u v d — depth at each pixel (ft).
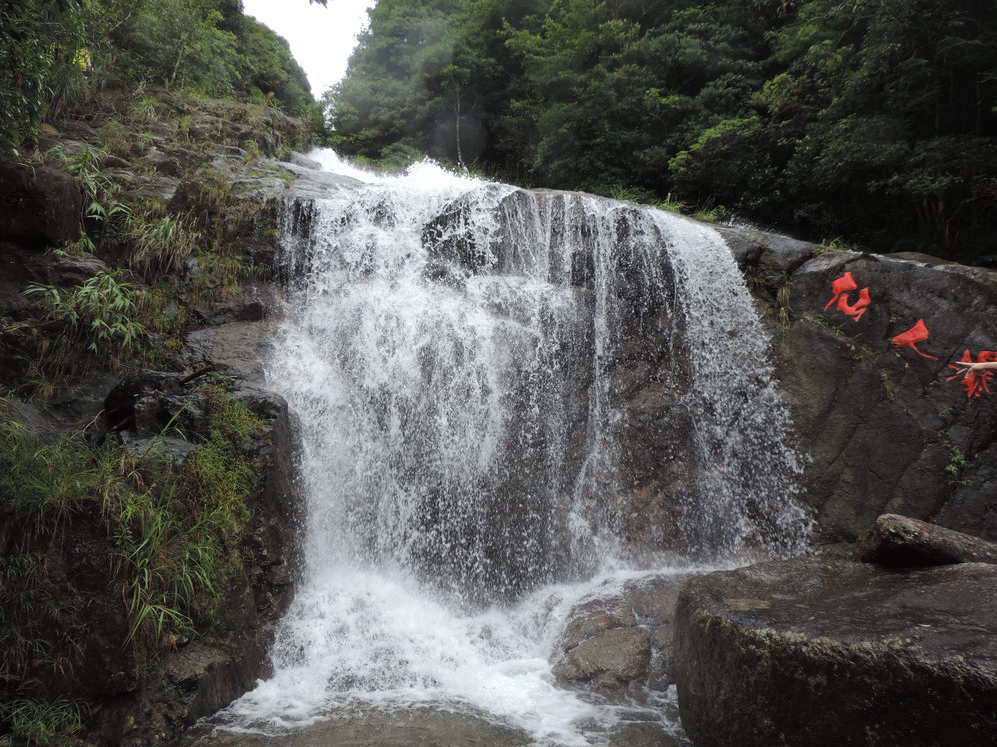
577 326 25.31
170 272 23.40
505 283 25.73
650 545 22.62
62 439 15.08
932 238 41.24
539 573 20.75
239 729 13.14
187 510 14.51
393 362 22.39
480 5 72.13
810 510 23.53
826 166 40.57
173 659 13.34
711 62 53.26
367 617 17.53
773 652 11.21
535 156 64.28
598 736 13.42
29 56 18.84
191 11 48.06
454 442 21.56
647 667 16.01
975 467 22.74
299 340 23.02
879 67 37.78
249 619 15.11
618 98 54.70
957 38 34.47
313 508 19.15
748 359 25.57
